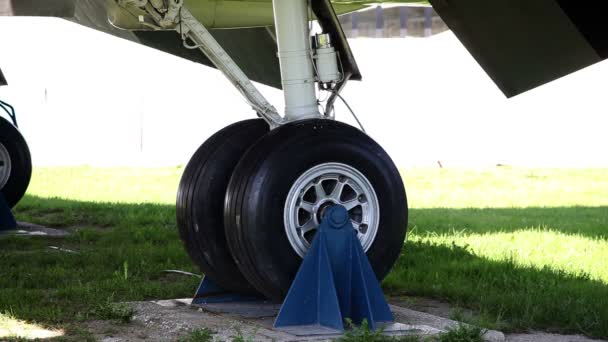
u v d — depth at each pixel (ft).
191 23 50.03
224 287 52.75
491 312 50.72
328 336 43.96
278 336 43.75
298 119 50.16
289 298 45.73
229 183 47.01
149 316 48.55
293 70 50.24
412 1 86.58
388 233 47.80
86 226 92.17
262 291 47.24
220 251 50.90
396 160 199.31
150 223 92.02
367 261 46.47
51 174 163.84
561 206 118.93
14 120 89.56
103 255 68.95
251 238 45.57
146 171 175.01
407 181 158.10
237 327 44.98
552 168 187.01
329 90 51.06
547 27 54.13
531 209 112.88
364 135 47.78
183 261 67.41
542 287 55.11
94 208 105.81
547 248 74.33
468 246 74.23
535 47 56.03
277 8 50.24
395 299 55.83
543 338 45.32
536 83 58.03
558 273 61.00
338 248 46.19
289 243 45.96
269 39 88.17
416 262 66.80
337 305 45.01
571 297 52.19
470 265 64.28
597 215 105.09
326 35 50.34
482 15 56.54
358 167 47.09
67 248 75.66
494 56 58.85
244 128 52.29
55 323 47.14
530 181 159.74
